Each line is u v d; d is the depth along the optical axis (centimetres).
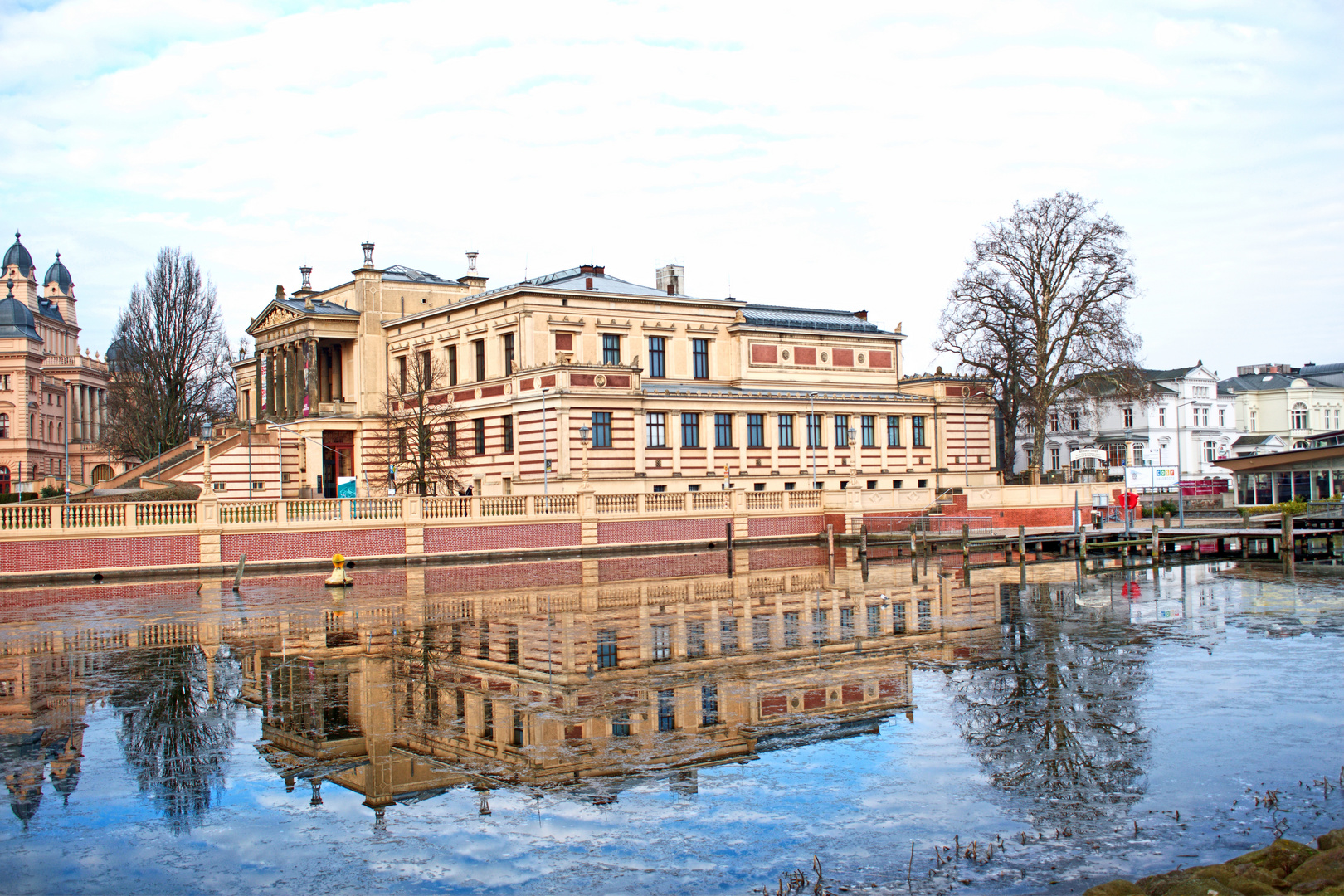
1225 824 1641
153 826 1700
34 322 15200
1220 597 4241
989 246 8519
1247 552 6556
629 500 6944
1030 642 3186
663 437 7919
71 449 14850
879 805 1750
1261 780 1844
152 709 2447
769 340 8962
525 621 3725
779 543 7475
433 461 7938
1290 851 1357
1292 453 8388
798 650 3106
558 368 7388
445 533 6316
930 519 7256
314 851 1588
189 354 9656
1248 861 1351
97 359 15925
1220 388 13712
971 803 1753
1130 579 5075
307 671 2853
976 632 3394
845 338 9419
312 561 5897
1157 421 12012
